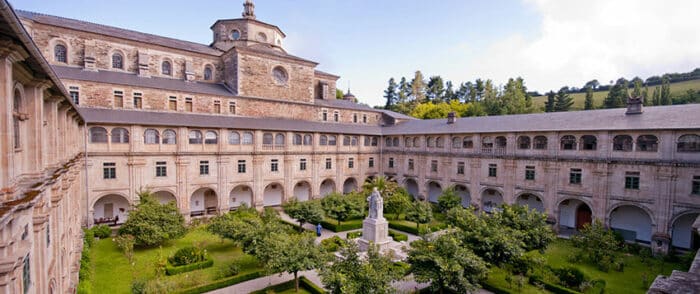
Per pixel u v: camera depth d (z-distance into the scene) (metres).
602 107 86.88
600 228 27.58
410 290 21.36
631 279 24.02
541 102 110.94
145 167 34.84
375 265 16.64
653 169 30.20
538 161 37.50
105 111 34.41
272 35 54.22
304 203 34.16
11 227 7.77
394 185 46.88
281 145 44.78
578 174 34.72
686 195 28.58
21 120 10.20
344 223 38.09
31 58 8.80
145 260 25.70
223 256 27.23
